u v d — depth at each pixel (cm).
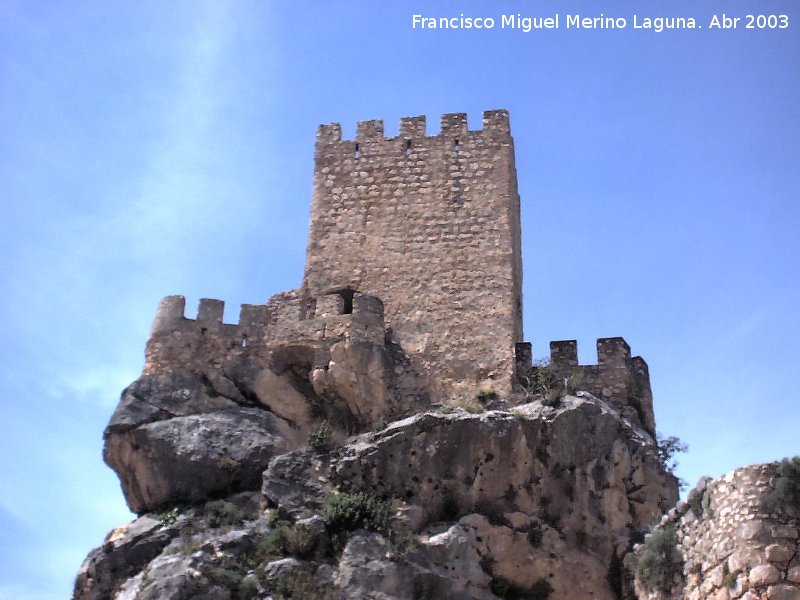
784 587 2578
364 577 3716
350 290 4900
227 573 3694
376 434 4178
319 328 4569
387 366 4531
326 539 3856
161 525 4025
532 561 3975
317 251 5009
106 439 4306
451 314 4750
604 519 4125
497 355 4625
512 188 5119
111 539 4100
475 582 3872
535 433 4162
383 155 5191
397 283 4866
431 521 4012
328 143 5278
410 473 4075
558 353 4703
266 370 4553
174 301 4669
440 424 4147
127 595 3694
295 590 3672
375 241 4981
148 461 4250
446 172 5094
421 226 4978
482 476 4094
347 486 4047
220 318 4647
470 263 4856
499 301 4747
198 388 4481
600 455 4250
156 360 4541
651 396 4662
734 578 2672
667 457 4441
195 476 4216
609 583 3988
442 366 4634
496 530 3997
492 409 4372
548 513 4091
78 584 3912
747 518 2708
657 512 4181
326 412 4509
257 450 4281
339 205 5103
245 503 4128
